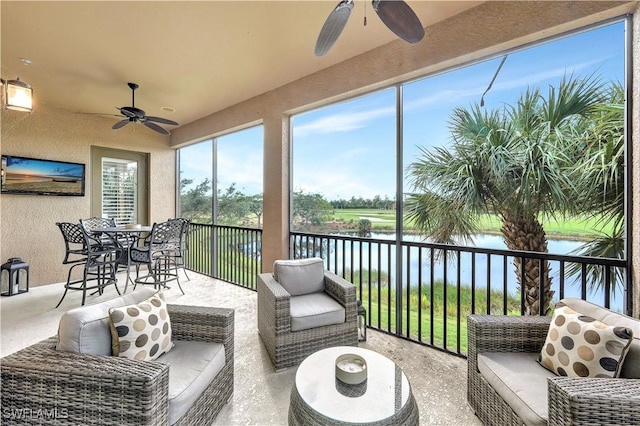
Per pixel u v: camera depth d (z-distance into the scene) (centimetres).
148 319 154
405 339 280
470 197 254
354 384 136
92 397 117
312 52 300
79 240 385
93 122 498
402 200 293
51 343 140
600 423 103
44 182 446
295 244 390
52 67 328
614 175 198
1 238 413
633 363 123
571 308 159
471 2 231
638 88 180
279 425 167
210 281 489
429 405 185
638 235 178
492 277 255
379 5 162
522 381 140
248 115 428
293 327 221
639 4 180
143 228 436
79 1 221
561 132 217
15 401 121
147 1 222
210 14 239
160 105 454
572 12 198
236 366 227
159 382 120
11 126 419
